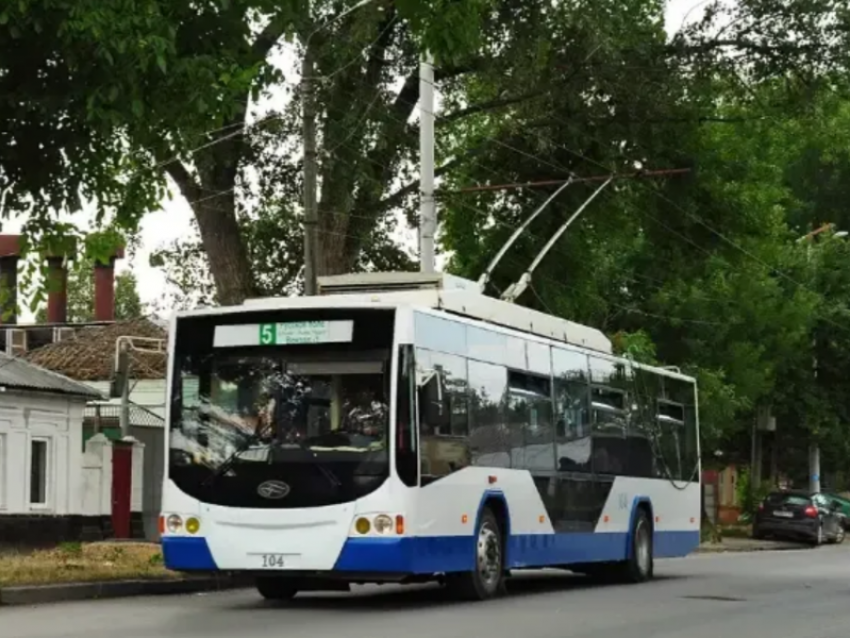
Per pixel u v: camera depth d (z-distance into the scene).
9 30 14.03
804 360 50.16
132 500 30.44
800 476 62.19
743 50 33.31
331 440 15.86
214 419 16.27
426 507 15.93
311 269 23.20
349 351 16.00
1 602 16.78
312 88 23.75
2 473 27.22
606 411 21.72
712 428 40.41
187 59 15.03
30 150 15.52
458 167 34.22
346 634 13.01
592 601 17.97
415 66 31.00
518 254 34.84
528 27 30.31
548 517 19.30
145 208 16.38
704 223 36.78
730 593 19.91
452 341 16.98
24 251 16.33
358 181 30.33
